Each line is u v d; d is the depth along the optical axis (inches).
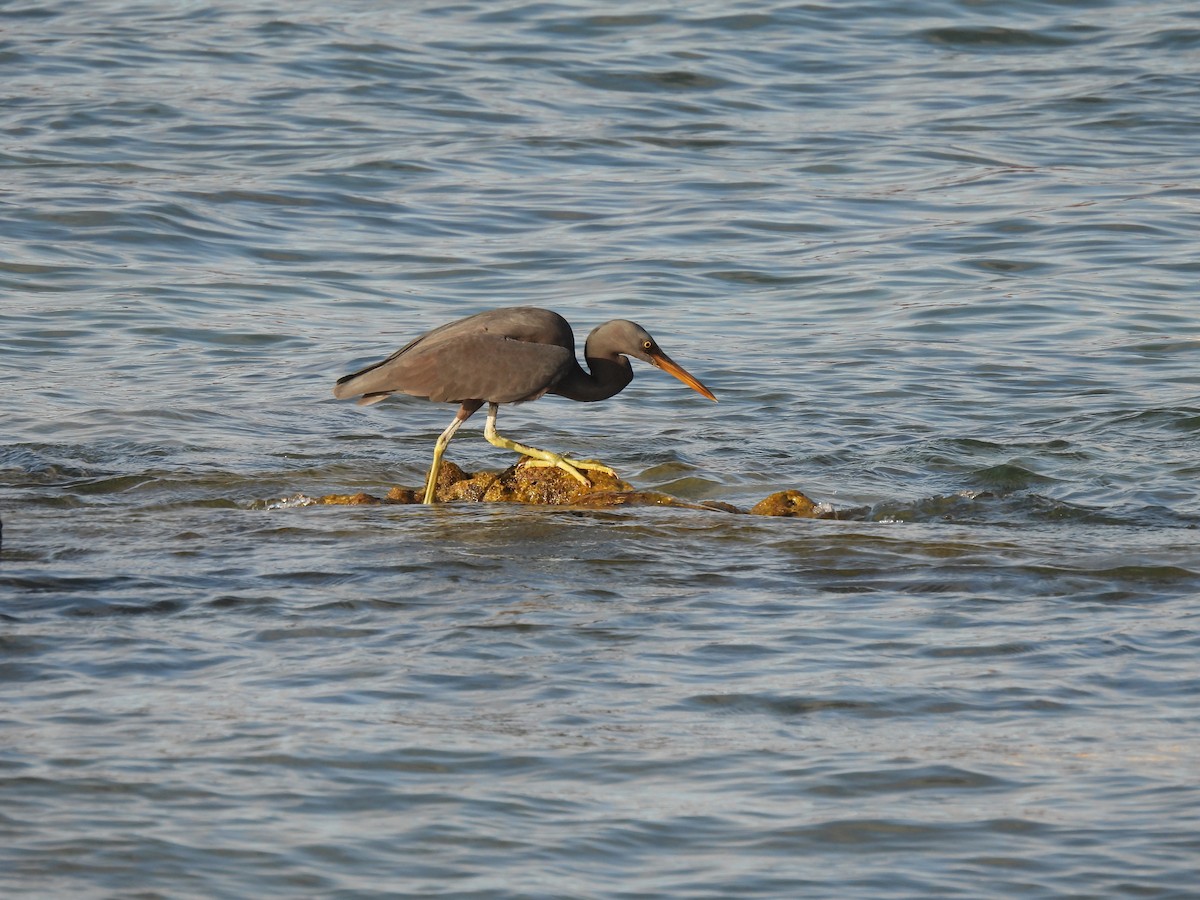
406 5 1523.1
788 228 1001.5
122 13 1482.5
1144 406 708.0
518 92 1275.8
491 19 1467.8
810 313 865.5
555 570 464.8
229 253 949.8
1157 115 1216.8
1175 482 601.0
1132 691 373.4
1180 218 1008.9
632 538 500.1
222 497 577.0
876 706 365.1
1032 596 445.7
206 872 288.2
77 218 980.6
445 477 575.5
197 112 1202.6
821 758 337.7
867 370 772.6
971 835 305.1
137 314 845.2
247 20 1460.4
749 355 796.0
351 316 856.9
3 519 526.0
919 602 439.8
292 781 323.0
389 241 977.5
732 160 1131.3
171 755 333.1
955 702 366.9
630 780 327.3
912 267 934.4
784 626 418.9
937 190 1072.8
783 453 649.0
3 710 355.6
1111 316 849.5
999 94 1278.3
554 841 302.0
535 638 406.9
